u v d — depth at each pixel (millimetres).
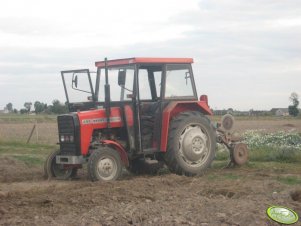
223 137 14281
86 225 6988
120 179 11938
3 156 16281
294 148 16766
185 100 13039
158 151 12602
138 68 12383
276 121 56312
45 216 7641
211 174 12766
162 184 10648
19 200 8938
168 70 12750
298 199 8836
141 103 12453
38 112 78750
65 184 11227
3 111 113750
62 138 12312
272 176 11945
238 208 7727
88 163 11523
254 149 17516
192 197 8781
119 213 7508
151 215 7445
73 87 13180
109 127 12266
